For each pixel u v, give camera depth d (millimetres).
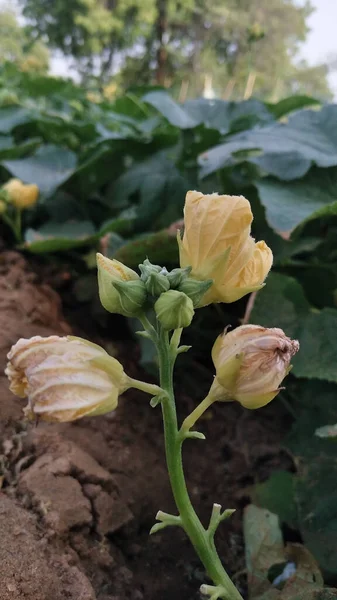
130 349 299
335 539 183
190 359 294
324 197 264
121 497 195
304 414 225
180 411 265
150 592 174
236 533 206
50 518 161
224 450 247
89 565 164
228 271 129
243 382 122
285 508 204
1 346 231
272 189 263
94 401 119
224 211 125
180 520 131
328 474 199
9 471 181
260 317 235
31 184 347
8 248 356
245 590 183
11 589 137
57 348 120
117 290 123
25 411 123
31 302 275
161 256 262
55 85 555
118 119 446
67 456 187
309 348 225
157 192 328
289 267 281
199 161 294
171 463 128
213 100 383
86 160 358
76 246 319
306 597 154
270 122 351
